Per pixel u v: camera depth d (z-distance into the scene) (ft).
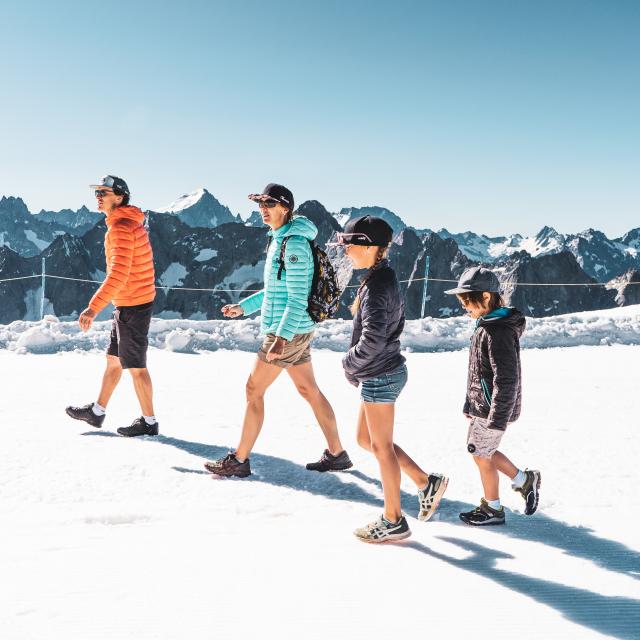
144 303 17.46
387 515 11.32
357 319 11.60
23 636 7.69
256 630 7.97
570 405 23.99
